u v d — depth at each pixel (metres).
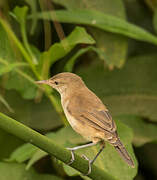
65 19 11.21
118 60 12.12
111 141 8.30
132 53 13.40
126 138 9.55
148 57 13.13
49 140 7.07
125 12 12.78
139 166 12.58
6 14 11.02
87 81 13.05
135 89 12.95
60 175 12.30
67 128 10.48
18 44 10.69
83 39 9.30
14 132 6.85
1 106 12.44
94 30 12.30
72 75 10.24
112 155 9.41
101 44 12.20
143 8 13.41
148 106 12.77
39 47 13.00
